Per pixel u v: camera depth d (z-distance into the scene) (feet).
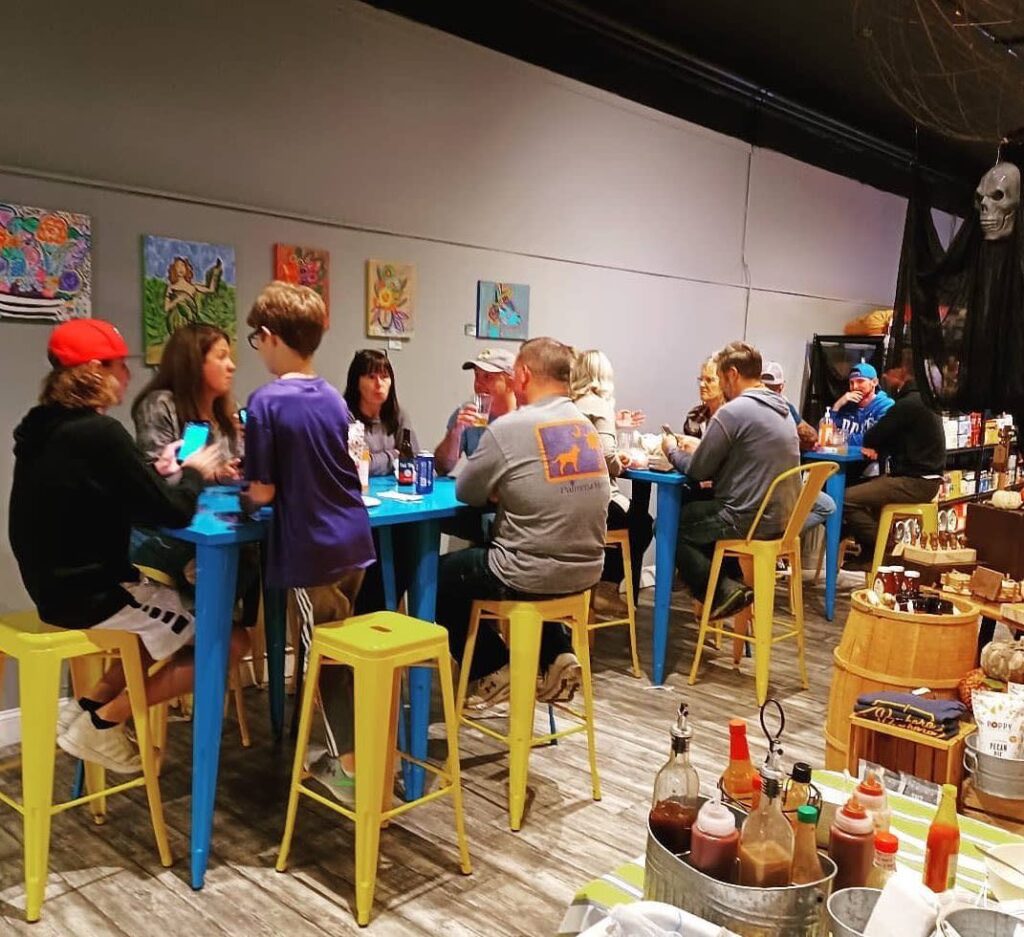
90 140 10.24
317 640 7.64
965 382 15.85
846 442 18.11
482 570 9.08
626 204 17.11
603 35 16.19
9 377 9.85
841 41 17.07
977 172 27.73
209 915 7.32
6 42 9.52
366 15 12.65
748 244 20.34
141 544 8.88
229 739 10.56
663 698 12.50
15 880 7.70
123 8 10.34
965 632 9.00
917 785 7.46
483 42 14.53
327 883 7.82
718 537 12.59
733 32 17.03
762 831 4.18
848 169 23.82
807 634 15.87
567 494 8.80
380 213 13.17
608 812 9.23
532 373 9.32
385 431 11.40
